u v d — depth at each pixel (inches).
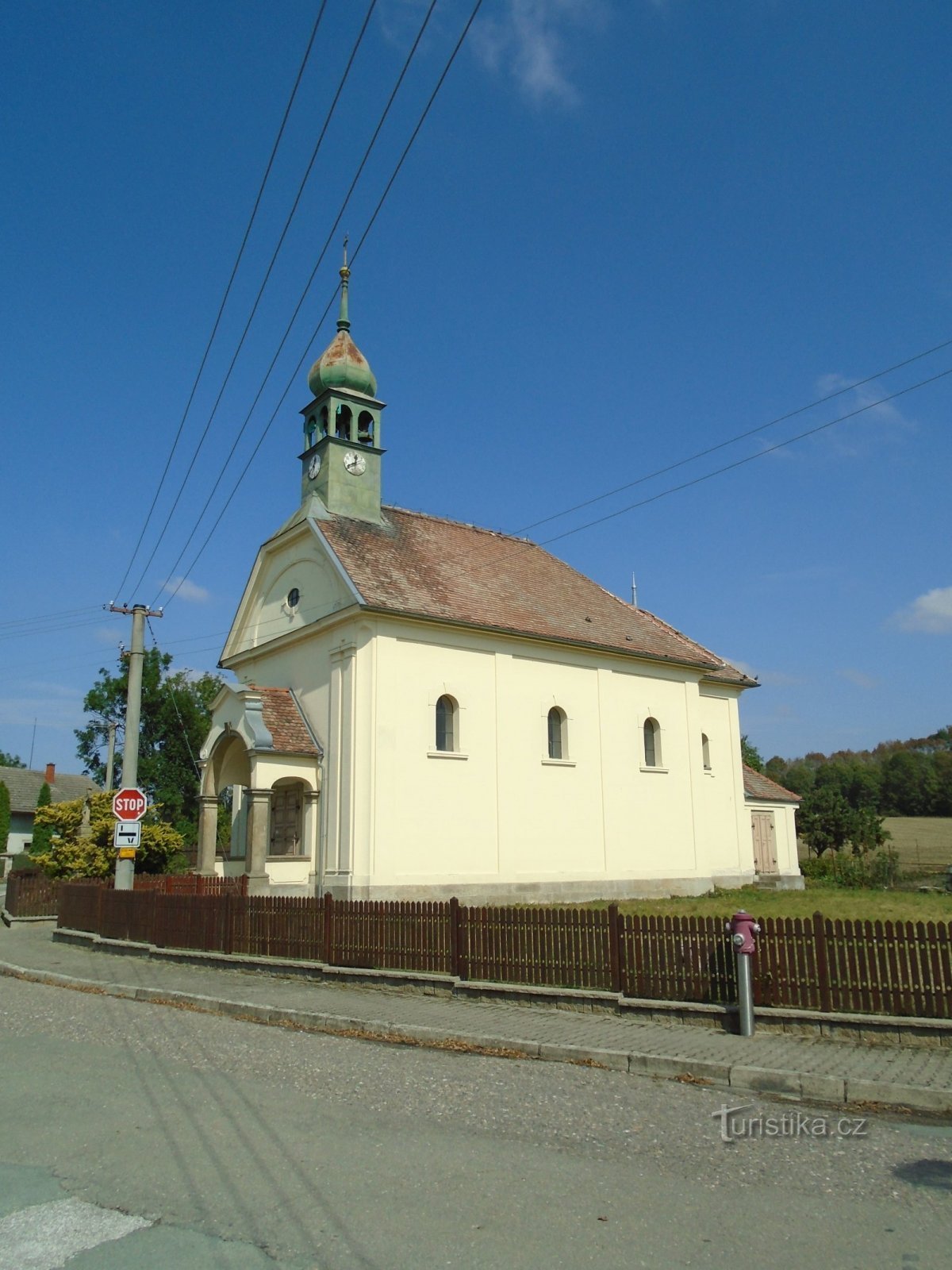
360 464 1150.3
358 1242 217.8
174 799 2049.7
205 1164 270.7
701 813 1213.1
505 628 1041.5
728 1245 217.8
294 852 1016.9
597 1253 212.4
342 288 1214.9
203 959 696.4
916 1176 264.4
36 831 2390.5
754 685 1374.3
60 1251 214.7
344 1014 492.4
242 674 1167.6
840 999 434.3
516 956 535.5
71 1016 522.9
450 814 969.5
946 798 3454.7
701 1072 375.6
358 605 945.5
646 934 490.6
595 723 1126.4
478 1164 271.3
